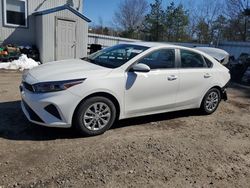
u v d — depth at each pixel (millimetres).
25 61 12594
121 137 4859
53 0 14984
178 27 40250
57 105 4398
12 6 13773
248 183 3871
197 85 6125
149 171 3885
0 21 13555
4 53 12992
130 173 3787
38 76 4652
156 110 5562
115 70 4922
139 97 5199
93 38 23188
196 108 6414
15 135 4594
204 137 5270
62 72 4684
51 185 3369
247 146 5090
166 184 3627
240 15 34906
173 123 5863
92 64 5219
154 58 5438
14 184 3324
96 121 4773
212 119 6398
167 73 5531
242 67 14344
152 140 4855
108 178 3625
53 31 14172
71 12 14555
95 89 4613
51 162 3861
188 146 4781
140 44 5738
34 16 14461
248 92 10422
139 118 5945
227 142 5160
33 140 4469
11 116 5406
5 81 8922
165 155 4375
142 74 5152
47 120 4445
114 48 5820
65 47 14766
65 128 4875
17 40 14188
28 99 4531
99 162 3977
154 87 5348
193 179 3809
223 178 3920
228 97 9016
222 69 6691
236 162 4430
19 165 3723
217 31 38469
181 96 5887
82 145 4426
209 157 4484
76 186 3396
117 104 4973
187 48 6051
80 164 3877
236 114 7043
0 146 4188
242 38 35281
